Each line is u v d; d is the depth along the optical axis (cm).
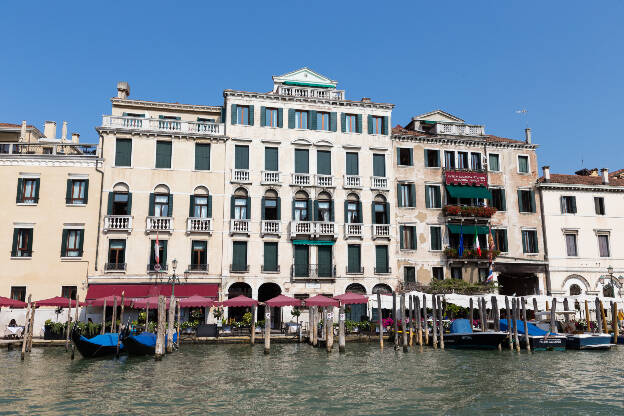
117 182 3008
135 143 3067
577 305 3322
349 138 3366
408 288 3216
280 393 1573
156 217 2986
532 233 3547
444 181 3459
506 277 3694
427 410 1398
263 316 3139
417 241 3353
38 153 3167
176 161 3098
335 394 1568
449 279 3139
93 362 2067
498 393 1591
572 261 3541
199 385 1670
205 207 3102
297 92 3369
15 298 2853
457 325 2655
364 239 3259
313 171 3278
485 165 3541
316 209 3241
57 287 2873
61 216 2942
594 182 3750
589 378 1827
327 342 2408
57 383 1672
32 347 2472
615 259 3609
